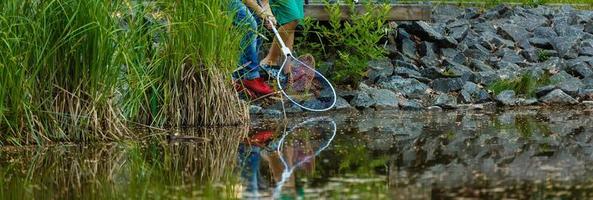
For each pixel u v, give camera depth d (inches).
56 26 324.2
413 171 269.4
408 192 240.8
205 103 359.6
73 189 255.3
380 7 448.8
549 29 513.3
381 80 428.8
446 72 439.2
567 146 310.7
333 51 448.8
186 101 359.3
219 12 354.0
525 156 292.2
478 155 294.4
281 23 410.3
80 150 314.7
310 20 433.1
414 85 424.8
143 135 342.3
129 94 348.5
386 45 466.9
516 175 262.2
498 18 537.3
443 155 295.0
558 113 391.2
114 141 331.0
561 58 480.7
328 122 368.2
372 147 310.8
